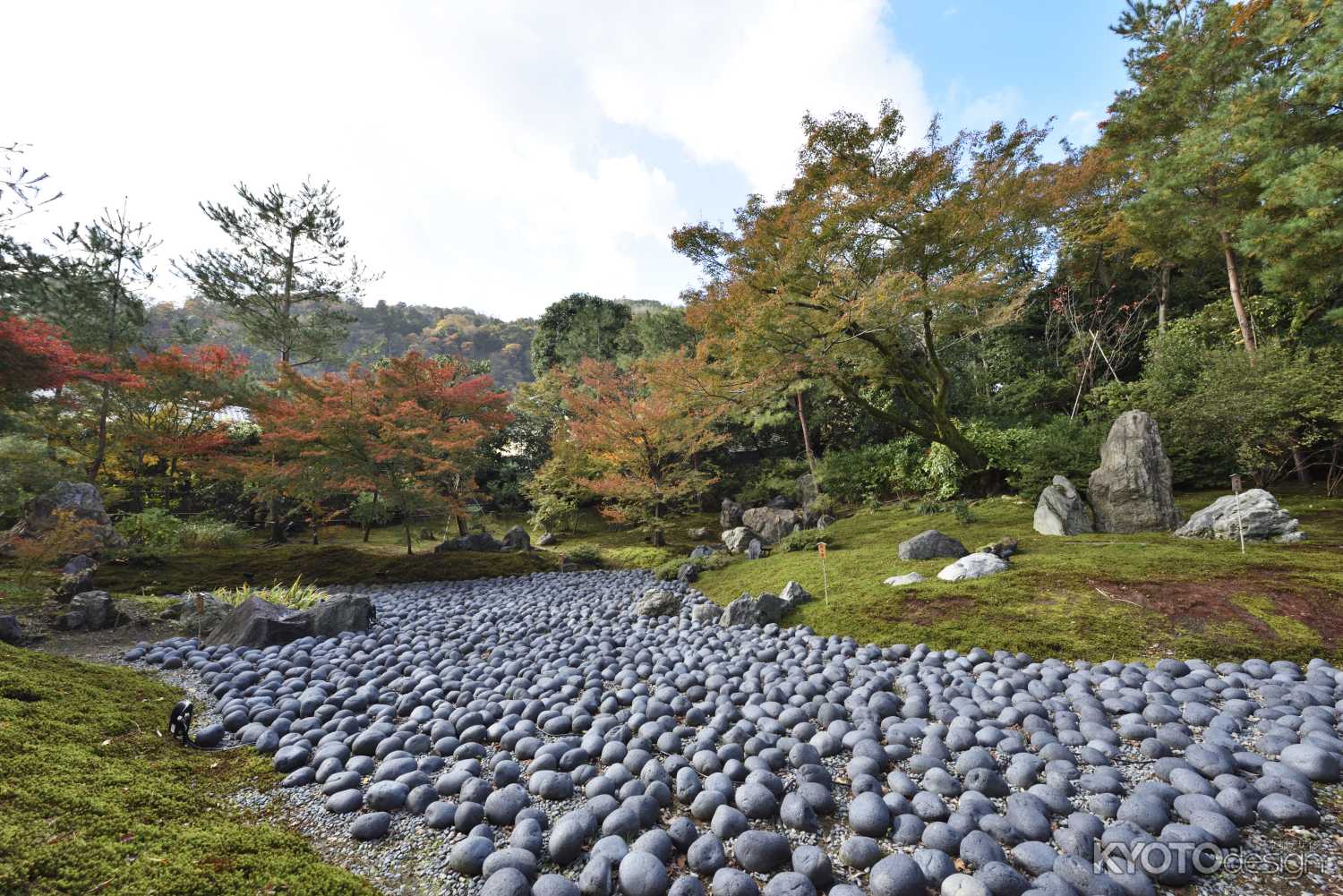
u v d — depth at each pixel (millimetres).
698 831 2838
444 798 3262
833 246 12891
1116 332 19672
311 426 14039
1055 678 4734
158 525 13172
